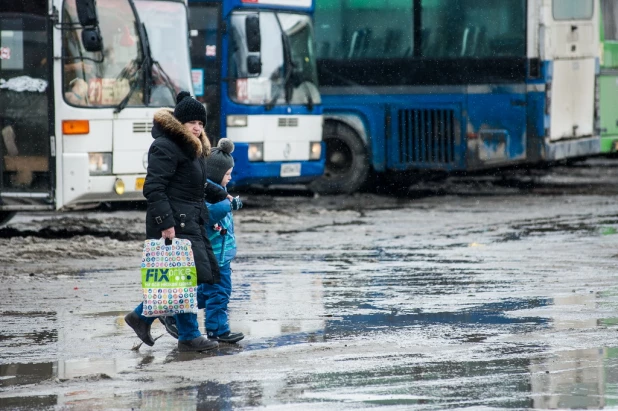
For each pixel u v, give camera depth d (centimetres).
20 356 2427
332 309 2964
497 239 4478
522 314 2847
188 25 4912
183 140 2431
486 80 6306
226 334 2559
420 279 3481
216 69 5891
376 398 1992
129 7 4650
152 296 2433
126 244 4344
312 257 4038
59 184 4462
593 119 6675
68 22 4478
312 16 6188
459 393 2019
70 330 2717
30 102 4488
